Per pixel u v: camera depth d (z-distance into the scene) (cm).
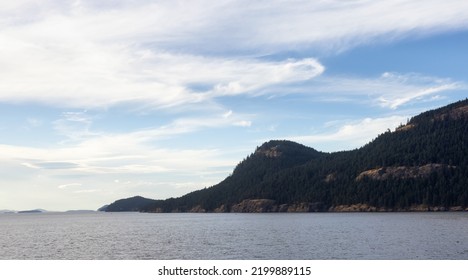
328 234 11375
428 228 12406
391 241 9212
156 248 9062
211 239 10819
